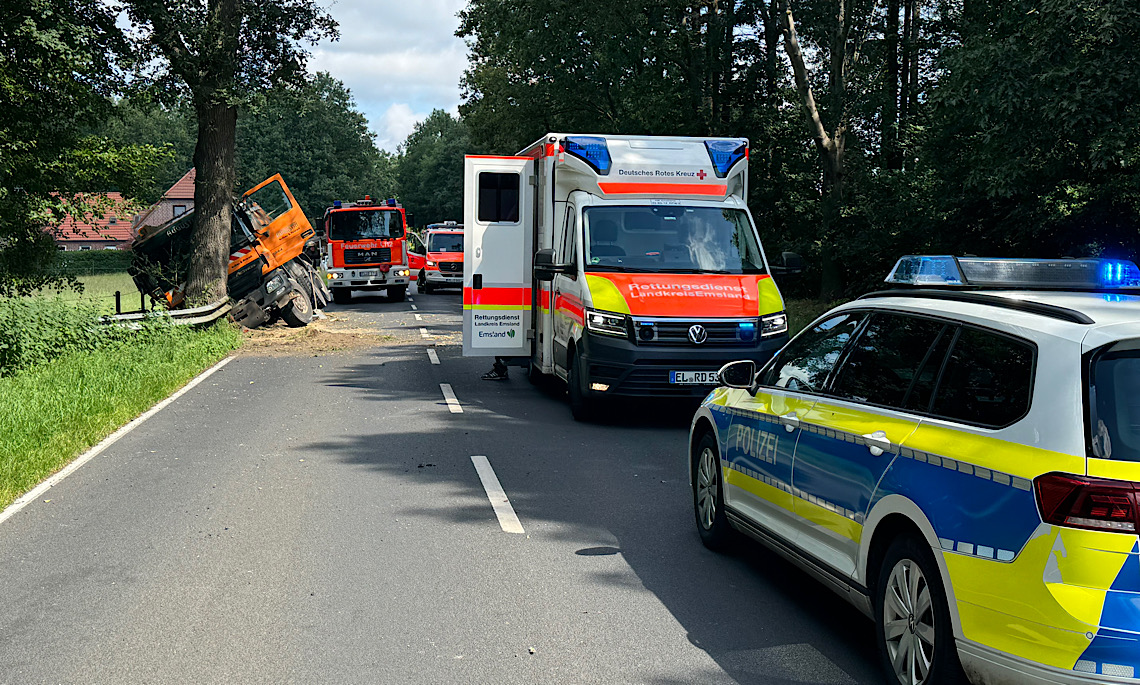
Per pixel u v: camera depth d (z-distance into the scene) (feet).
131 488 25.64
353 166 338.54
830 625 15.97
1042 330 11.57
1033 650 10.47
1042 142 47.26
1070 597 10.16
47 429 32.27
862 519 13.79
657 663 14.35
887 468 13.25
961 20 59.77
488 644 15.06
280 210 86.17
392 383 48.37
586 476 27.35
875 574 13.70
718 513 19.84
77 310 54.75
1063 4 42.63
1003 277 14.92
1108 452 10.32
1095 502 10.12
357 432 34.35
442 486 25.98
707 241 37.93
